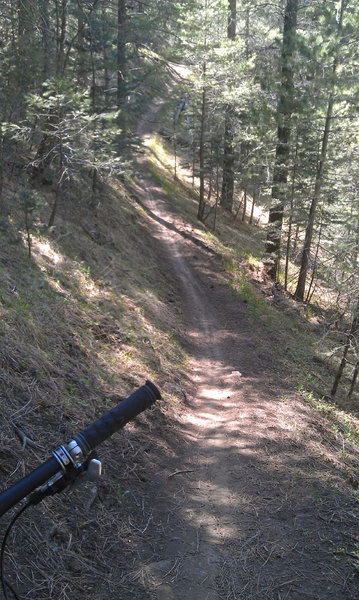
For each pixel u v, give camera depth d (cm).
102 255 1513
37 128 1445
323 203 1964
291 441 752
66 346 788
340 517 538
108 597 384
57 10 1612
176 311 1543
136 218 2319
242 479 623
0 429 513
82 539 442
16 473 467
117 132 1412
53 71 1484
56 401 624
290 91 1883
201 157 2798
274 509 554
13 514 421
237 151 3200
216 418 839
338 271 1345
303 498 578
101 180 2014
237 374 1077
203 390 995
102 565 421
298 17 2289
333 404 1112
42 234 1289
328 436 848
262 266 2317
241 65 2592
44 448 526
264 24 3350
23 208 1068
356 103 1844
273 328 1581
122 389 783
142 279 1600
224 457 685
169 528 504
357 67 1812
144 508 527
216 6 2533
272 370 1164
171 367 1030
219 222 2969
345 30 1806
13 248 1060
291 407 924
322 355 1506
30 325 746
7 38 1391
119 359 902
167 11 2388
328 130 1914
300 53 1850
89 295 1120
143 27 2147
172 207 2825
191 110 3092
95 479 208
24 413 561
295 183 2108
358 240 1320
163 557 456
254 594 415
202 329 1455
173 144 4181
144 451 645
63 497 480
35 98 1244
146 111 4325
